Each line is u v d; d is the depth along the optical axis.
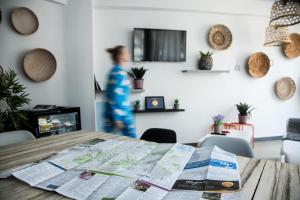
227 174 0.95
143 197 0.78
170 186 0.86
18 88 2.95
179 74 4.34
